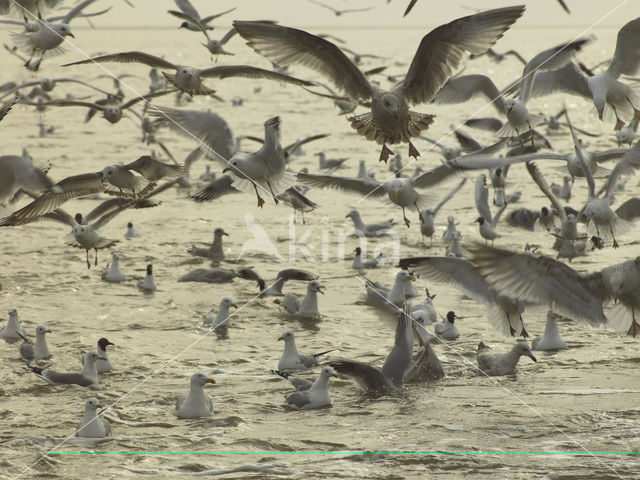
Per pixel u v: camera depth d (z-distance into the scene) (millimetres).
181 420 14891
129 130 66625
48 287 24406
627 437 13773
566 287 9672
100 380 17156
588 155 18750
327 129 66375
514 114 17672
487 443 13633
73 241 20875
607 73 16578
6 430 14367
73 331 20359
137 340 19750
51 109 82625
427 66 12539
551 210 24797
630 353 18438
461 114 75562
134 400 15977
